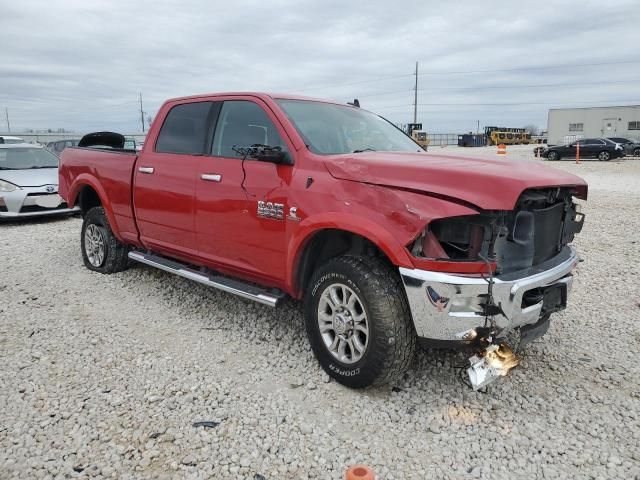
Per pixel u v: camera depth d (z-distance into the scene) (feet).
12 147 36.17
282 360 12.66
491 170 10.05
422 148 15.64
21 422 9.96
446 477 8.67
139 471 8.68
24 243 25.90
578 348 13.61
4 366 12.23
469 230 9.89
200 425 9.94
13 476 8.49
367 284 10.38
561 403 10.92
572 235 12.67
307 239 11.59
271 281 12.97
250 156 12.86
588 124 162.71
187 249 15.34
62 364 12.39
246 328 14.64
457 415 10.44
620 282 19.31
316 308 11.68
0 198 30.76
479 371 9.86
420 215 9.61
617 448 9.45
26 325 14.73
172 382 11.59
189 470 8.72
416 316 9.96
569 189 11.93
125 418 10.15
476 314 9.64
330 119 13.97
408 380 11.73
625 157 119.44
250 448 9.31
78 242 26.14
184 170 14.94
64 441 9.42
